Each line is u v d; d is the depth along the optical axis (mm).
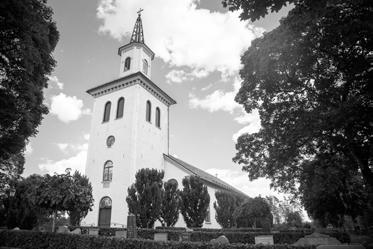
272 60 13633
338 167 16328
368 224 27625
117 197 26922
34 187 15789
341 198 28266
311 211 31969
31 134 14336
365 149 12023
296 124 14258
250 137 19953
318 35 11883
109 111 31828
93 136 31547
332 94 13508
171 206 20641
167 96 35125
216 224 31969
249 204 24609
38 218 22609
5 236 15648
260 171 19594
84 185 18188
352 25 9047
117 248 11062
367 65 10508
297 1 7504
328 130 12484
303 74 14070
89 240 12133
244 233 18453
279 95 15539
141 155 29016
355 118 10367
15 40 12344
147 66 34375
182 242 9633
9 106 12570
